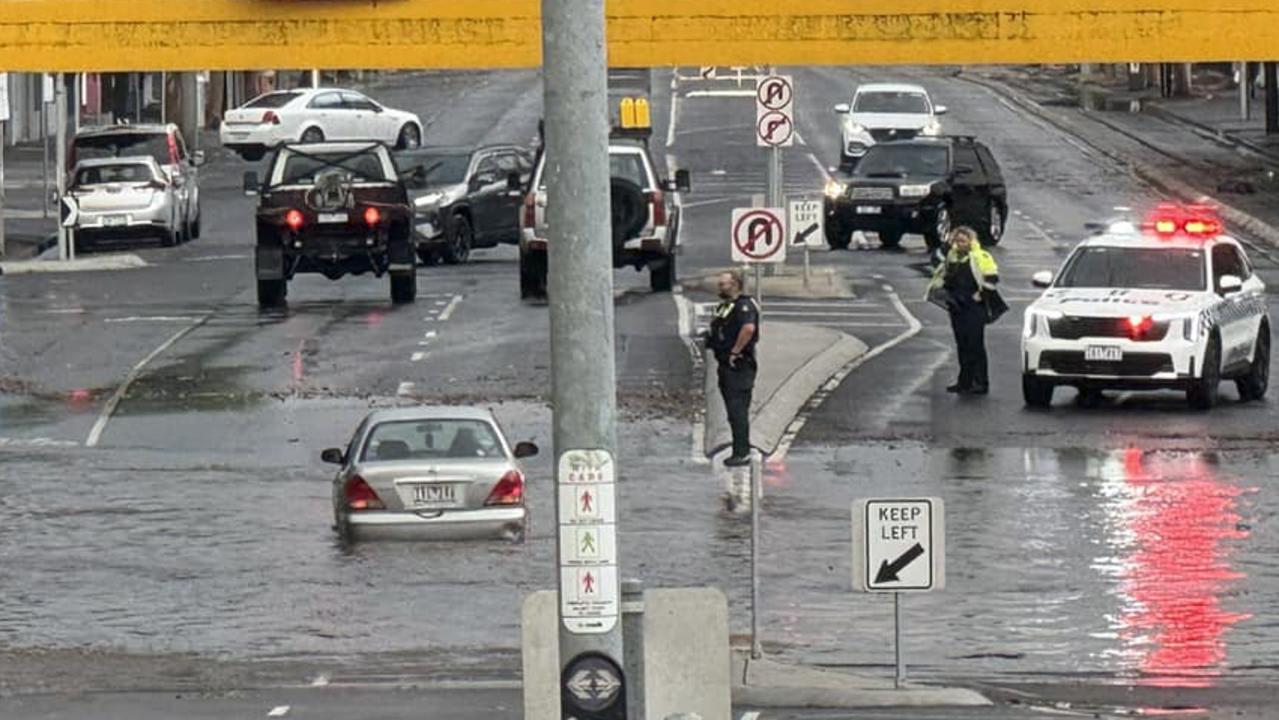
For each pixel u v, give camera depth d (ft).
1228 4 270.67
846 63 274.77
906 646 211.41
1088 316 328.70
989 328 398.62
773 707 184.24
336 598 230.48
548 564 243.40
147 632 218.59
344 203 416.05
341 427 318.65
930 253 508.12
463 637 215.31
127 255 519.19
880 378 351.46
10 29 276.21
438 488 251.19
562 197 112.47
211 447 307.78
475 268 482.69
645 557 247.09
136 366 363.35
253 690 189.57
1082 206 596.29
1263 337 347.77
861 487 281.95
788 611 225.56
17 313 419.74
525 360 363.35
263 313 416.26
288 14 275.18
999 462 295.89
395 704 180.86
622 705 113.09
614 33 274.77
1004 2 272.10
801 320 405.59
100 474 292.40
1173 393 350.64
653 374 352.28
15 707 181.37
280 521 266.16
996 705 182.80
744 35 273.95
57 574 242.37
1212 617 222.07
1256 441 310.04
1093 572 240.12
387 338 384.68
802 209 372.79
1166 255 340.18
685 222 561.84
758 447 288.92
